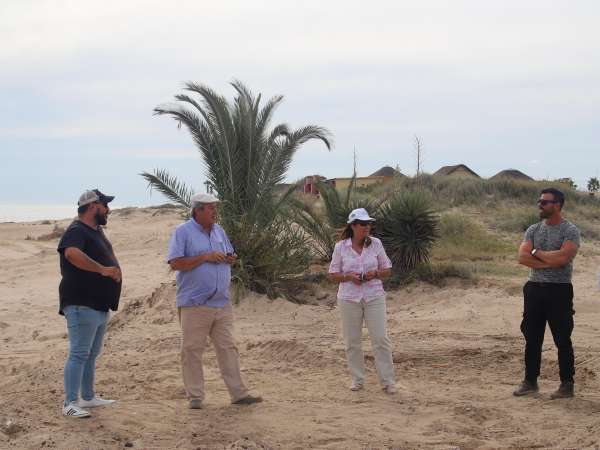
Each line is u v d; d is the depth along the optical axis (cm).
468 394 752
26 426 623
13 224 4050
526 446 591
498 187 2972
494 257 1870
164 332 1158
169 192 1406
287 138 1426
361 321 776
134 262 2180
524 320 744
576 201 3016
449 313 1222
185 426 644
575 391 754
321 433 624
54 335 1192
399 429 639
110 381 834
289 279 1441
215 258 693
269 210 1426
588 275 1605
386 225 1555
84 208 659
